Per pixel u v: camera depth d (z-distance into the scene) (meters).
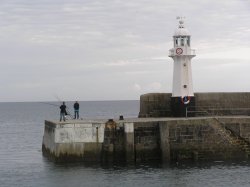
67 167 43.12
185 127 46.06
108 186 36.69
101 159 44.47
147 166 43.50
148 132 45.38
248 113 55.22
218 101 54.97
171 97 54.09
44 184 38.03
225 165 43.88
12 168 45.97
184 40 53.06
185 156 46.03
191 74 53.66
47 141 51.19
